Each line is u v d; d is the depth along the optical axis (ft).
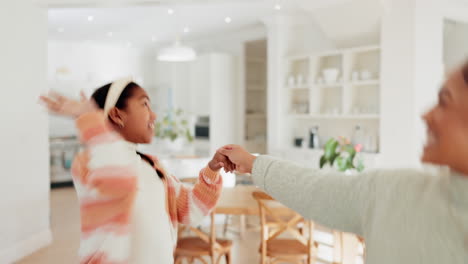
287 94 20.27
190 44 29.01
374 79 16.65
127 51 30.96
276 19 19.97
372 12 15.43
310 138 19.11
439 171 2.14
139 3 13.12
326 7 16.58
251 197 10.71
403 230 2.15
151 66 32.45
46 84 14.06
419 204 2.12
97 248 3.48
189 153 24.08
